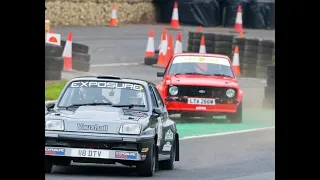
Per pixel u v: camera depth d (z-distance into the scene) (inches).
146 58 3117.6
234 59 3142.2
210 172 1327.5
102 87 1317.7
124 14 4148.6
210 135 1891.0
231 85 2074.3
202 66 2164.1
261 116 2301.9
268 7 4128.9
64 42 2815.0
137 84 1326.3
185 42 3631.9
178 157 1437.0
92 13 3981.3
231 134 1913.1
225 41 3213.6
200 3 4146.2
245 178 1250.6
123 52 3331.7
